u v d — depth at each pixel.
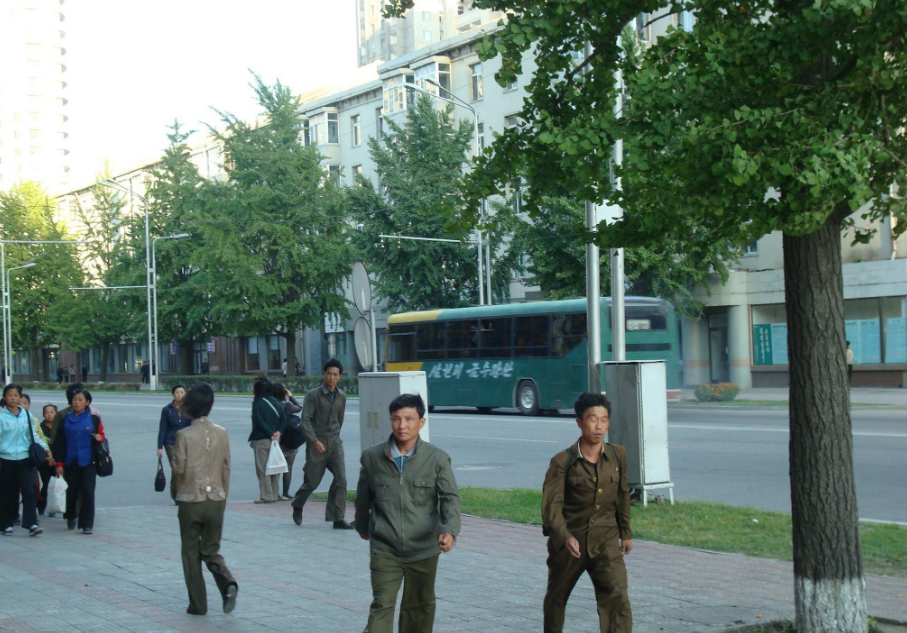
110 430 27.77
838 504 5.54
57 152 134.12
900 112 5.44
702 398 29.52
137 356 78.44
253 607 7.09
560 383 26.75
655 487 11.13
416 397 5.35
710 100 5.39
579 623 6.45
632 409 11.19
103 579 8.20
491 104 45.84
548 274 33.38
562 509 5.39
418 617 5.36
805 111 5.15
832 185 4.88
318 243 46.31
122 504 14.08
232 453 20.89
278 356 62.12
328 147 56.66
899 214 5.54
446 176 40.31
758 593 7.19
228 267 46.00
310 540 10.18
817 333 5.58
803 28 5.15
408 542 5.23
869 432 18.80
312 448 10.93
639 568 8.15
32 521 10.84
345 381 42.38
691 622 6.32
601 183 6.41
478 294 40.25
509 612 6.80
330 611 6.94
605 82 6.47
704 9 5.98
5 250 71.06
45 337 71.81
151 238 55.56
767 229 5.20
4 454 10.80
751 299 37.06
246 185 47.00
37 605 7.20
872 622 6.07
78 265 67.75
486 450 18.89
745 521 10.07
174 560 9.12
